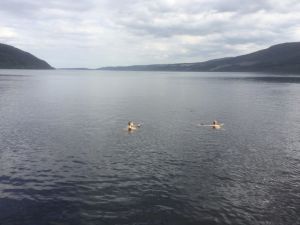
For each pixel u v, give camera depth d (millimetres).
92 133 40875
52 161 29469
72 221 19047
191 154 32031
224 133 41500
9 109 60125
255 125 46875
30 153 31750
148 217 19531
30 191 22906
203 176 26031
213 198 22016
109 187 23719
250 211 20297
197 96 92062
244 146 35156
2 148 33281
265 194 22703
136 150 33312
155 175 26188
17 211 20062
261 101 78000
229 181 24969
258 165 28781
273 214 19984
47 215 19672
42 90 107562
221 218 19484
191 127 45312
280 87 126500
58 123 47000
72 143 35781
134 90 117000
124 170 27312
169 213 20000
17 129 42375
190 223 18953
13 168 27438
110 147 34375
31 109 60750
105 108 64125
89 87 131000
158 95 95500
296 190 23406
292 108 65250
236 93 101312
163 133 41344
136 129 43562
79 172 26766
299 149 34094
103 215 19719
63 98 83000
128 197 22078
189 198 22000
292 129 44062
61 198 21859
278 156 31516
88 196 22203
